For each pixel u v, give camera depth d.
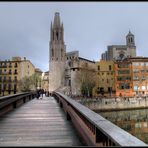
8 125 8.16
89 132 4.53
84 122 5.27
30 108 14.66
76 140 5.97
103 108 72.88
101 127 3.19
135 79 87.44
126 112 72.50
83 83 87.06
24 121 9.09
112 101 75.12
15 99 14.41
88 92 83.56
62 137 6.31
